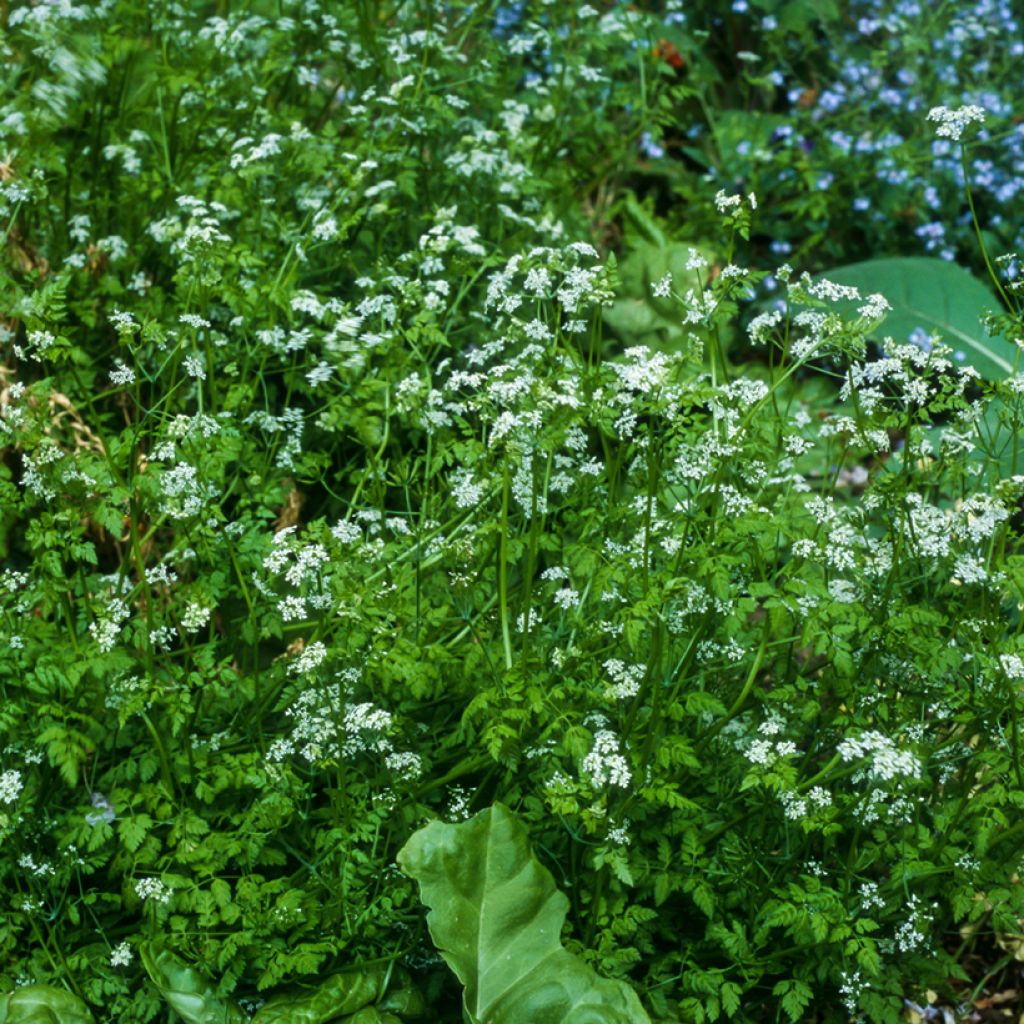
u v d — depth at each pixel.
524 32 2.22
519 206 1.98
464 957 1.36
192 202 1.61
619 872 1.32
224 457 1.49
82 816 1.42
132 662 1.39
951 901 1.40
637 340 2.07
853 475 1.93
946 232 2.27
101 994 1.41
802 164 2.21
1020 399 1.44
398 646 1.39
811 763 1.49
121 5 1.85
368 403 1.61
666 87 2.16
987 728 1.42
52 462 1.40
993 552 1.50
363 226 1.84
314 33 1.96
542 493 1.49
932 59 2.43
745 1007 1.46
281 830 1.45
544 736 1.36
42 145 1.75
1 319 1.71
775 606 1.33
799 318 1.46
